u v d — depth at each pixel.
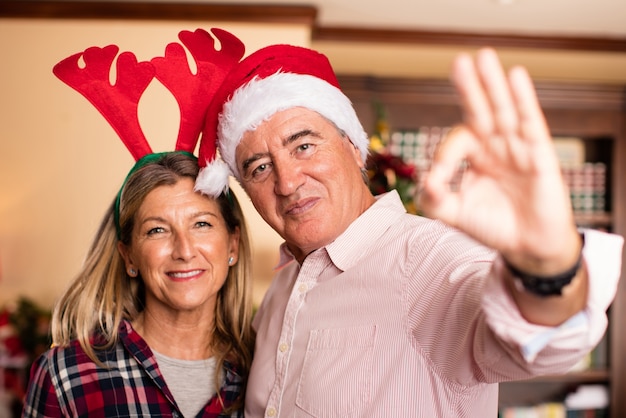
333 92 1.50
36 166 4.11
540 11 4.11
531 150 0.72
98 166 4.09
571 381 4.45
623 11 4.07
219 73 1.72
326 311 1.42
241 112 1.46
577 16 4.19
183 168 1.64
